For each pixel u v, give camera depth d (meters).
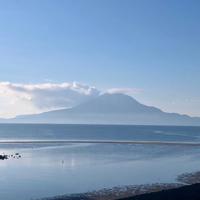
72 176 55.22
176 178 53.50
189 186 42.06
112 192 44.06
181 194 38.50
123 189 45.69
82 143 125.62
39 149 100.25
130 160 74.94
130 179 52.72
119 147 108.62
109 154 87.25
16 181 51.22
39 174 56.97
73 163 70.00
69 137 165.75
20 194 43.41
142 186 47.41
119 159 76.56
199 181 50.94
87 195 42.53
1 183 49.69
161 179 52.72
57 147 107.81
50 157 80.06
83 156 82.38
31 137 162.62
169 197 37.44
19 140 139.88
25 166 65.88
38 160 74.56
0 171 59.97
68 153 89.25
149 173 57.91
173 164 68.94
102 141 137.12
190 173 57.69
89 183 49.75
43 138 155.50
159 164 68.81
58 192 44.50
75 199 40.72
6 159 76.06
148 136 180.62
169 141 139.62
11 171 60.06
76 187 47.25
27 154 86.44
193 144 123.38
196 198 37.12
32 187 47.28
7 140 139.25
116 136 178.50
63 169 62.25
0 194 43.28
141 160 75.00
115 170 61.06
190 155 85.94
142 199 36.91
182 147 110.25
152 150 99.19
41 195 42.94
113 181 51.12
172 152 93.56
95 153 89.56
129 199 37.12
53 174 56.94
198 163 70.69
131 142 131.88
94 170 61.00
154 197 37.50
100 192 44.03
